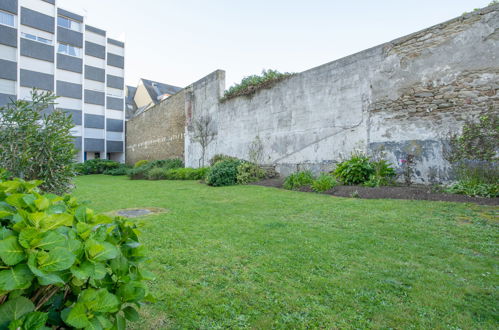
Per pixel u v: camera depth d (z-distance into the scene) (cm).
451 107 568
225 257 243
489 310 158
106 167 2020
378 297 174
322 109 822
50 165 394
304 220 370
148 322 152
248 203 514
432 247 257
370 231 310
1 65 1739
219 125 1260
